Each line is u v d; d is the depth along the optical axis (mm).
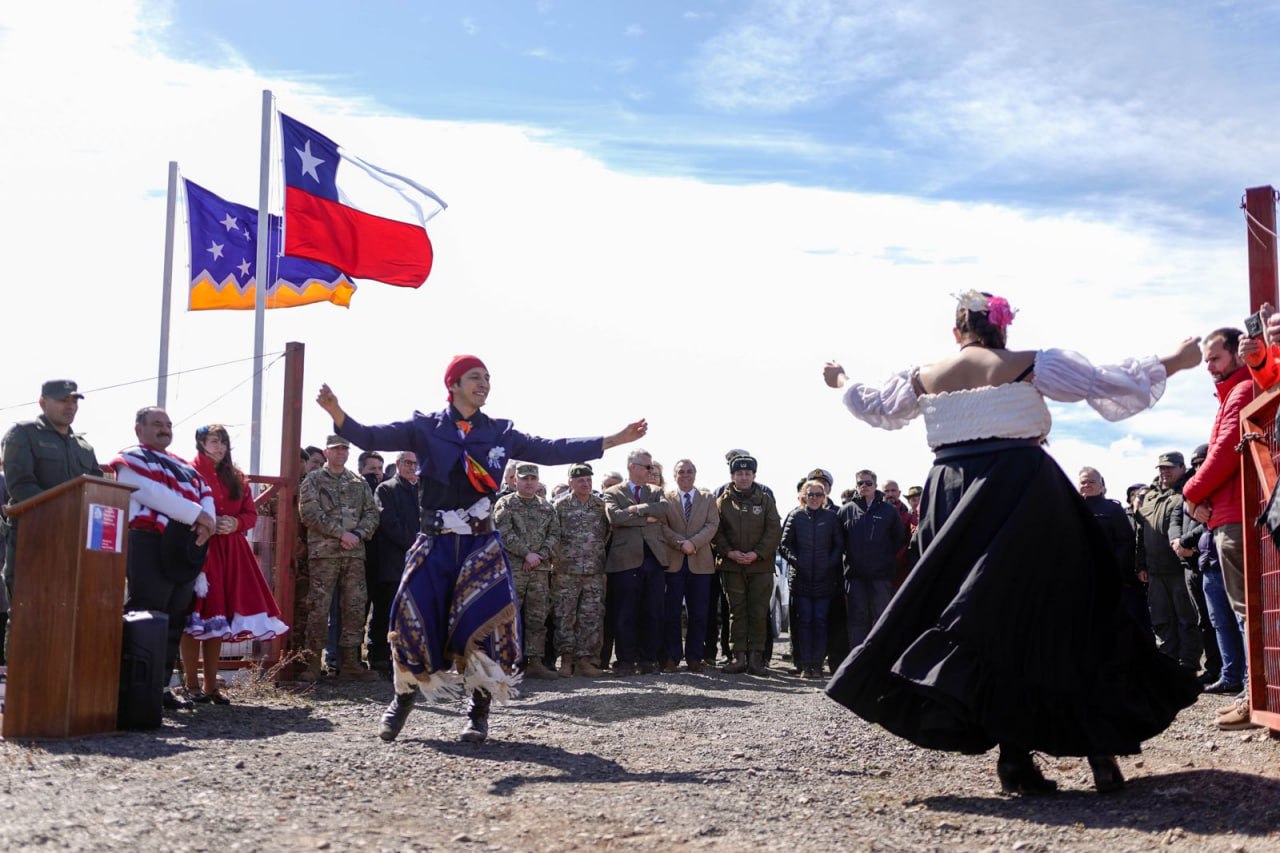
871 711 4410
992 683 4262
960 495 4512
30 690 6102
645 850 3670
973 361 4590
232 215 14789
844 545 11773
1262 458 5402
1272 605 5438
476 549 5828
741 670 11766
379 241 13617
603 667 12242
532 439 5914
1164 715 4398
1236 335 6102
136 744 5816
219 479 8141
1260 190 5617
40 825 3697
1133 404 4402
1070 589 4332
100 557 6316
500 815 4164
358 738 6137
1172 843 3637
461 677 6059
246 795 4355
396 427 5750
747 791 4676
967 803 4383
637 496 11836
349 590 10102
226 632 7996
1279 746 5453
